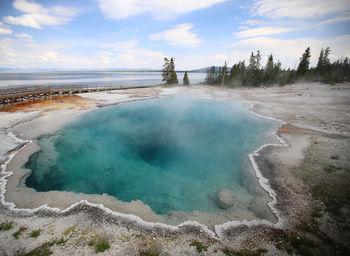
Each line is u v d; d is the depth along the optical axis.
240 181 10.12
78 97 31.19
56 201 7.97
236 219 7.20
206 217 7.43
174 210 8.20
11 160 11.17
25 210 7.35
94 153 14.23
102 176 11.36
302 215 7.06
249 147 13.93
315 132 15.30
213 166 12.23
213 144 15.70
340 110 22.28
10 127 16.02
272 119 20.42
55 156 12.78
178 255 5.49
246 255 5.51
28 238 5.90
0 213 7.12
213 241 6.11
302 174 9.59
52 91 28.95
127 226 6.68
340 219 6.62
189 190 9.84
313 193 8.15
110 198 8.48
